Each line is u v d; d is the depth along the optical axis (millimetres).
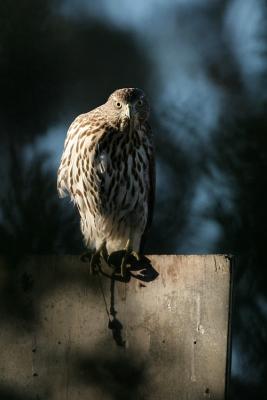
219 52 19359
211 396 10500
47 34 18109
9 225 13703
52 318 10844
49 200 13914
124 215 13891
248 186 14766
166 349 10617
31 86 18031
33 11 17938
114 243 14133
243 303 14344
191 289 10656
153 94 18734
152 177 14109
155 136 16328
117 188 13703
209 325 10578
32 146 17578
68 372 10750
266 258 14359
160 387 10578
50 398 10734
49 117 18078
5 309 10898
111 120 13602
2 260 10992
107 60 18734
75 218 13914
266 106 15523
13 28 17875
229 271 10617
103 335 10734
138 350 10656
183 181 16016
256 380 14344
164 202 15898
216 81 18609
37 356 10805
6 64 17891
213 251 14555
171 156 16078
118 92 13664
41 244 13625
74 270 10898
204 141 15820
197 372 10539
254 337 14344
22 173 14125
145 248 15758
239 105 17016
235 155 14953
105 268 10852
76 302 10836
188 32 19547
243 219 14555
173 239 15719
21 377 10797
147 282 10750
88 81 18516
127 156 13680
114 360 10680
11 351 10836
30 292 10906
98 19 18766
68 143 13781
